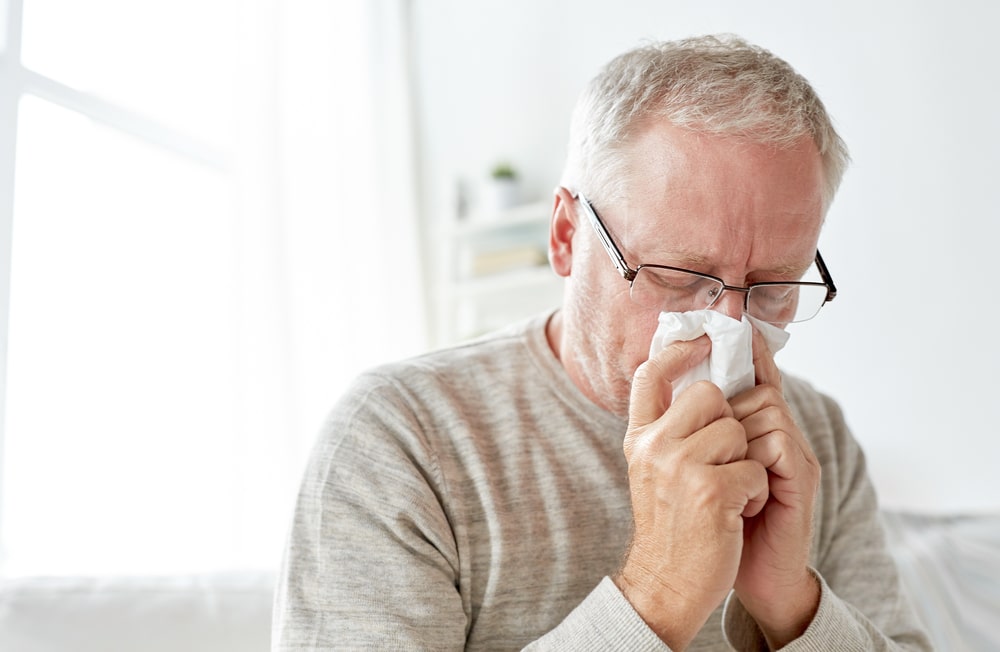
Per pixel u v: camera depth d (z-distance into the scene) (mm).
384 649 844
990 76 2143
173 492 2586
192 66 2775
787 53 2479
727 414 837
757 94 901
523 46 3098
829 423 1229
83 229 2486
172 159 2688
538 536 978
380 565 891
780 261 904
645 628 779
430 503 936
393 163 3205
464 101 3242
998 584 1524
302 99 2924
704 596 789
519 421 1029
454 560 941
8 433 2273
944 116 2203
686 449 804
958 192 2166
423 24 3371
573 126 1057
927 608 1455
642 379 854
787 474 855
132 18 2566
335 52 3055
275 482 2570
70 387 2436
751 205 875
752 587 897
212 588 1145
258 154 2717
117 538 2469
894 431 2211
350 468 941
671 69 938
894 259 2246
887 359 2234
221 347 2705
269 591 1160
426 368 1057
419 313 3119
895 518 1693
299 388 2768
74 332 2455
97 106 2367
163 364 2637
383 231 3113
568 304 1034
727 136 880
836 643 883
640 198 906
